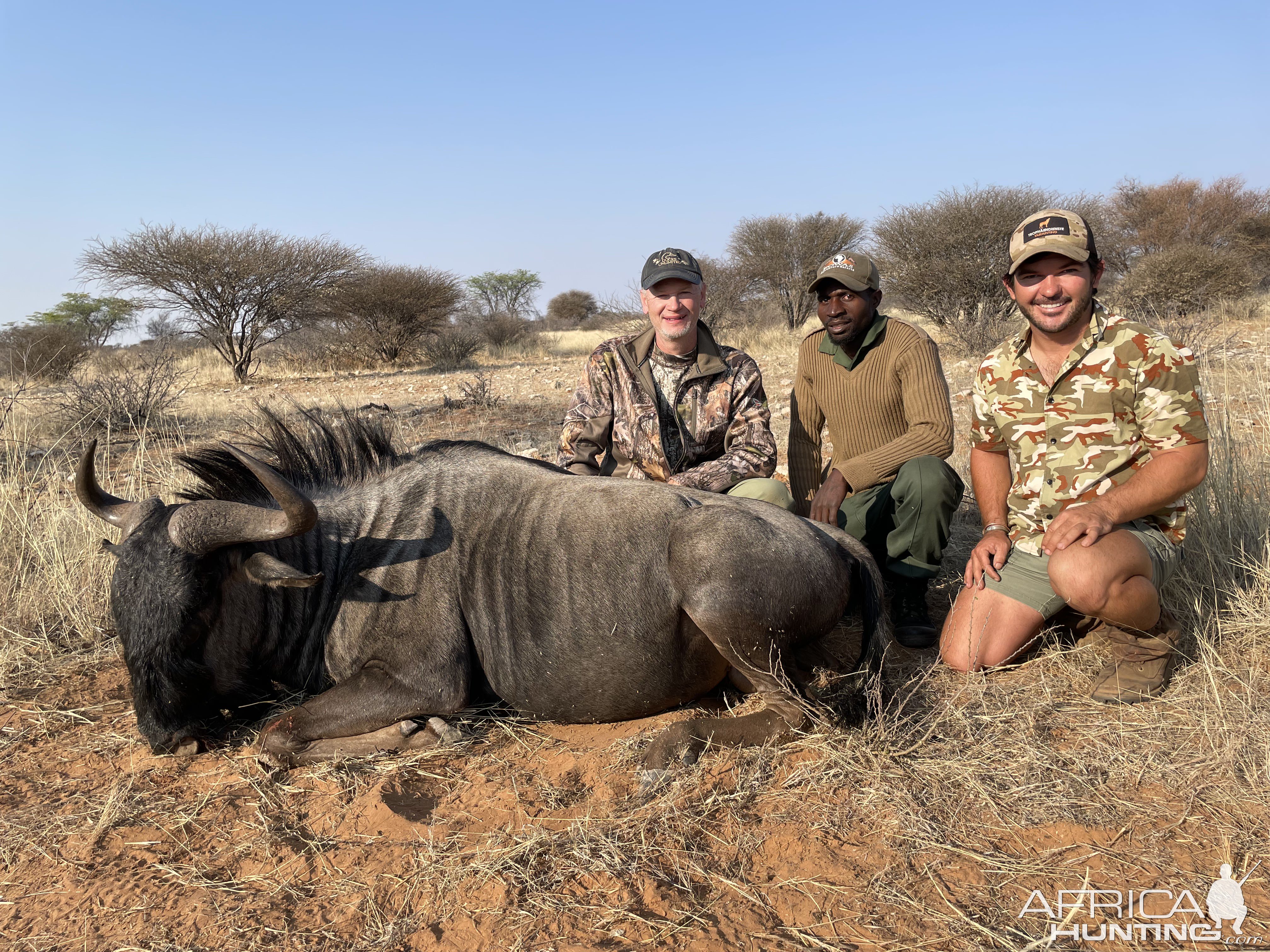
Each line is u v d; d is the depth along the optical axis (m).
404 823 2.98
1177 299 19.92
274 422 3.99
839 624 4.60
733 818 2.93
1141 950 2.30
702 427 4.65
